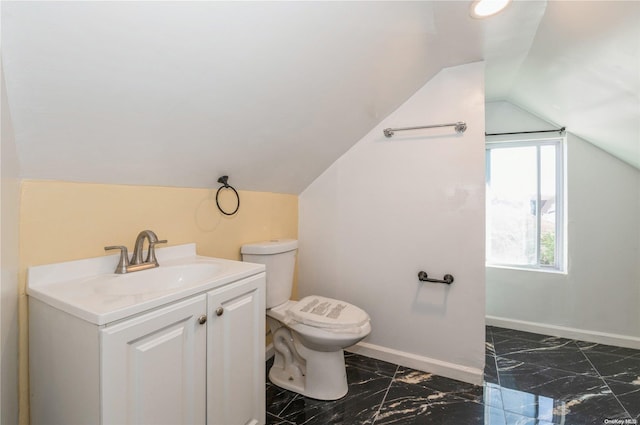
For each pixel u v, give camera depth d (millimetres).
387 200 1946
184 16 722
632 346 2129
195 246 1481
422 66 1587
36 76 667
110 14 638
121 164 1074
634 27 967
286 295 1844
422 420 1428
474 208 1712
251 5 779
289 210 2186
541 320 2379
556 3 1095
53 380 839
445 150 1771
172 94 913
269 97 1156
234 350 1122
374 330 2020
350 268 2090
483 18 1233
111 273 1114
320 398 1580
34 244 932
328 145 1835
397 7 1043
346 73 1269
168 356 872
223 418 1075
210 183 1521
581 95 1632
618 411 1478
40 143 822
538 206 2457
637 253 2127
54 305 825
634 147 1841
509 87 2133
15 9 547
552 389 1663
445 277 1762
